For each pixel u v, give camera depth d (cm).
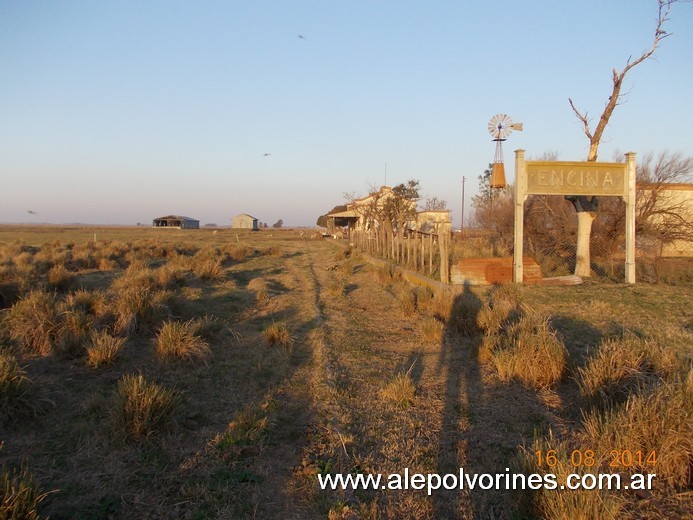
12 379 510
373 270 1939
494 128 2338
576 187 1363
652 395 445
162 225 12606
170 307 970
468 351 791
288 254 3125
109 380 625
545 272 1652
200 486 398
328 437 495
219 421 528
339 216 5753
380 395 611
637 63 1441
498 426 518
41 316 756
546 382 625
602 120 1518
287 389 629
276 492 398
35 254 2316
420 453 463
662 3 1381
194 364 707
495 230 2648
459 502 386
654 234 1861
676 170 1989
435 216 4312
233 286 1512
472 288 1305
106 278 1569
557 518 328
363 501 387
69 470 414
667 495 380
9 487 348
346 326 985
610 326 877
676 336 809
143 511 364
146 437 464
